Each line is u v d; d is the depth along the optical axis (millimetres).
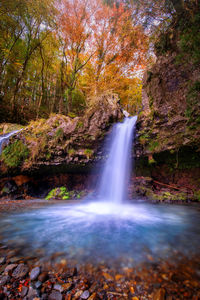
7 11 11039
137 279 1295
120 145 6215
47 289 1228
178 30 5344
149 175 6410
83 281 1301
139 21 6797
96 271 1408
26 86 15648
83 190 6953
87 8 11789
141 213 3838
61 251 1776
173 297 1093
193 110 4648
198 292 1126
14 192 6770
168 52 5750
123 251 1765
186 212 3918
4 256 1680
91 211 4078
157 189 6039
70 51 13836
